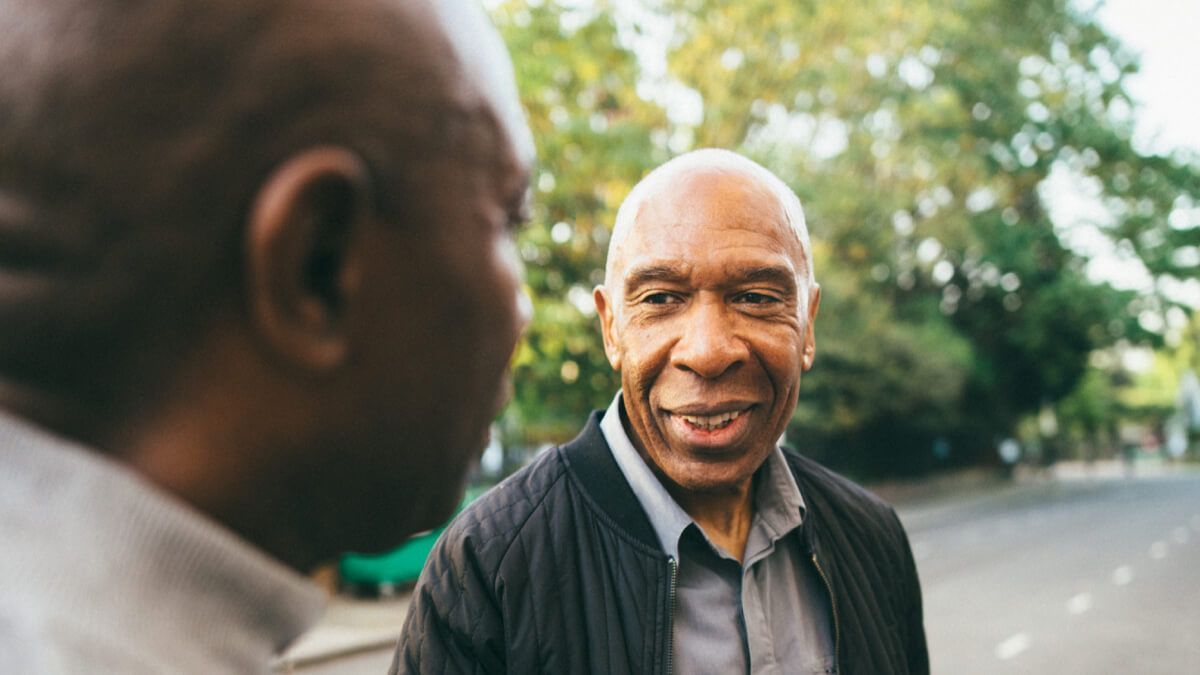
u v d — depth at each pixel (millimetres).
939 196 26125
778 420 1381
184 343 421
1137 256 29328
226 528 448
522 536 1378
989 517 23422
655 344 1352
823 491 1649
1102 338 31906
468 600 1348
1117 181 28797
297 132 424
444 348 479
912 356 24375
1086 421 54906
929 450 33344
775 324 1352
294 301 424
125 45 409
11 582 375
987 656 8328
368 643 8094
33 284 408
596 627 1331
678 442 1356
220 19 416
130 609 392
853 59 16047
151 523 406
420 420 481
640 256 1363
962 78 25188
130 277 410
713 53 13852
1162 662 8070
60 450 403
